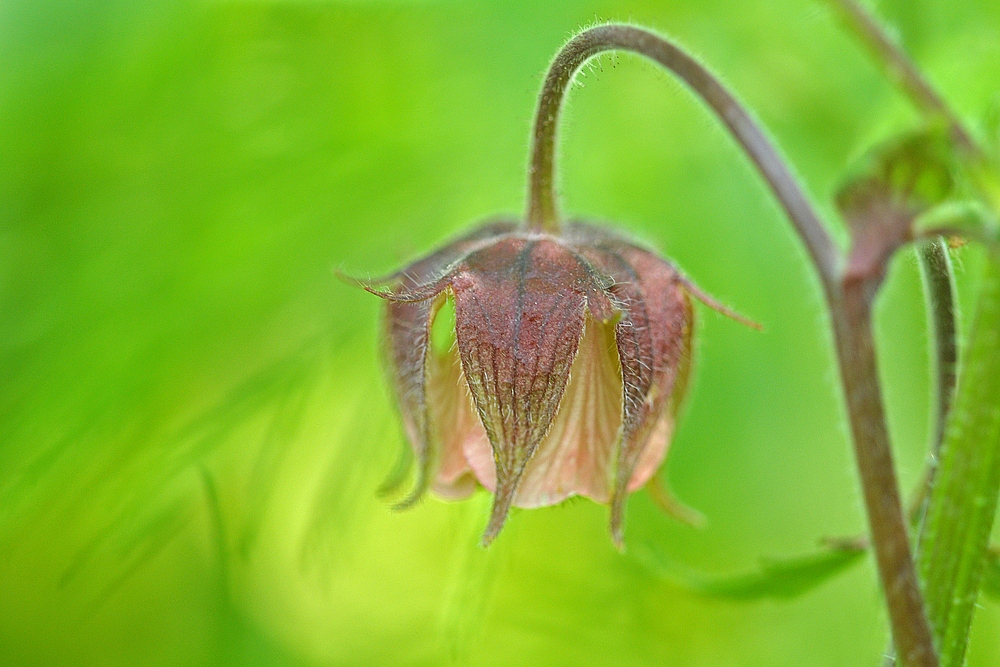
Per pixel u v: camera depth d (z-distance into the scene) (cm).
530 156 18
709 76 16
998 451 16
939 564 16
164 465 20
